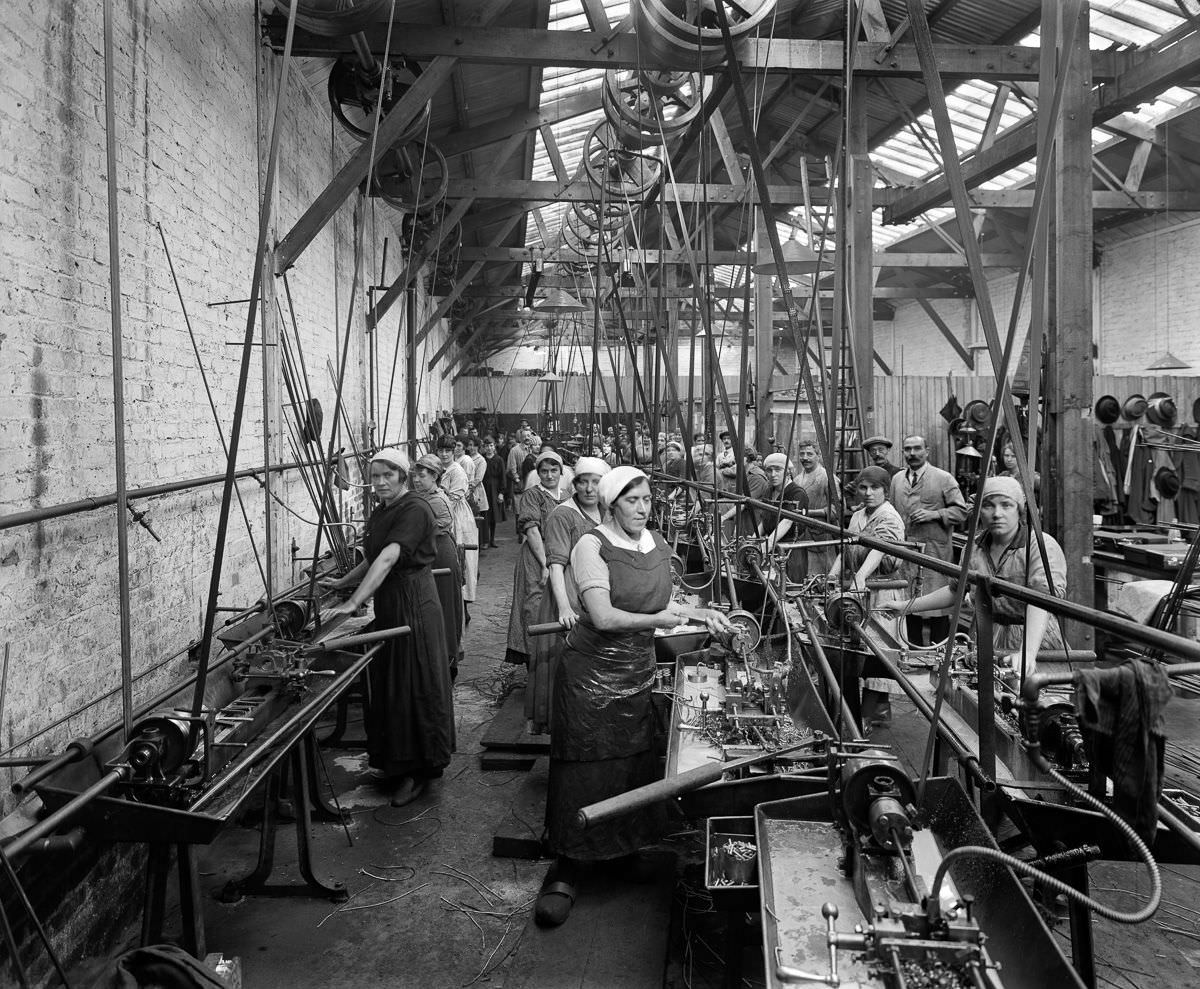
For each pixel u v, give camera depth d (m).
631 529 3.16
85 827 2.08
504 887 3.24
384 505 4.07
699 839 3.54
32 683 2.60
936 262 14.39
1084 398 5.24
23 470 2.57
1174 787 2.37
